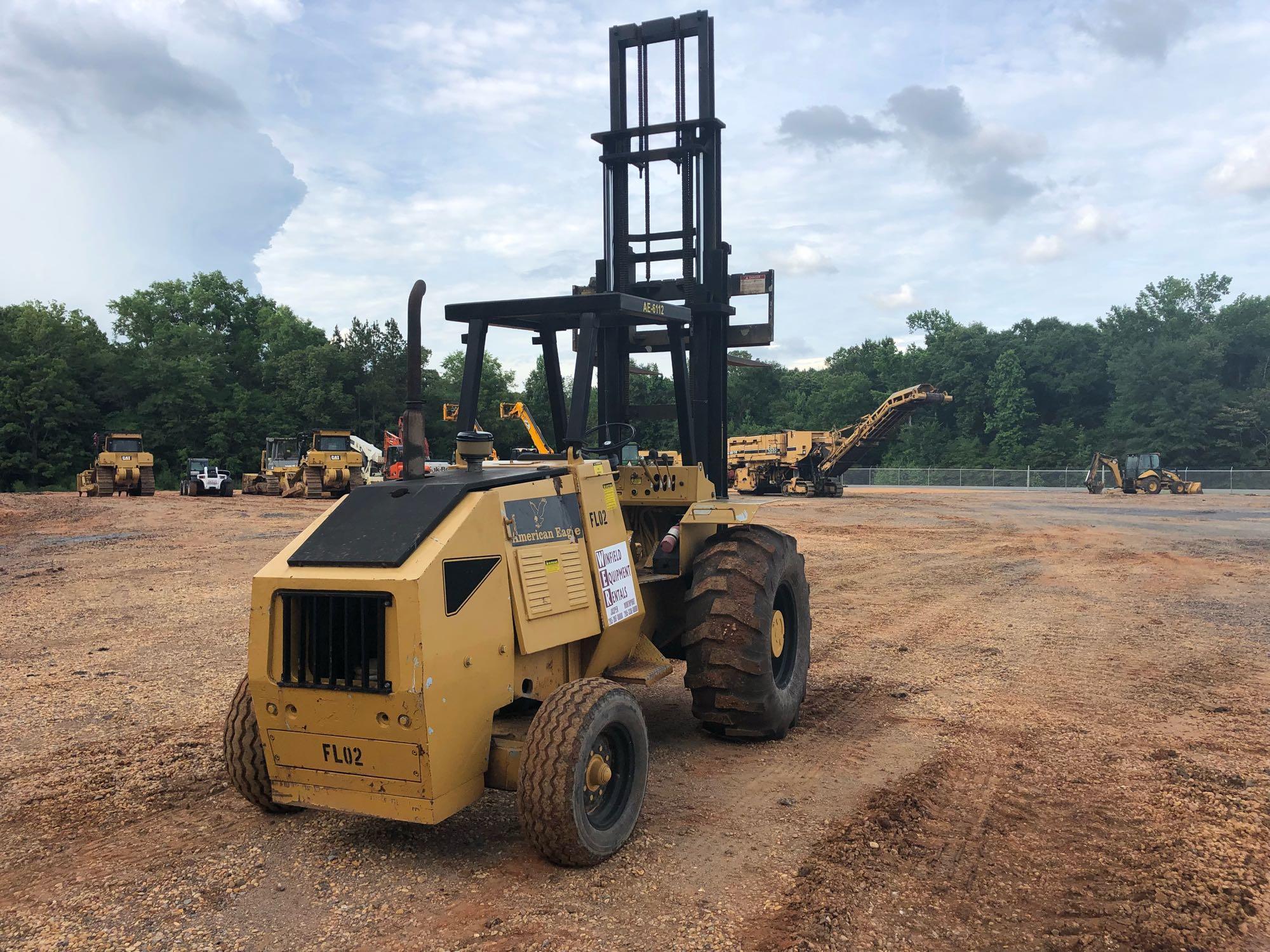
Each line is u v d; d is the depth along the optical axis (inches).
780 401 4099.4
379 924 145.3
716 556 235.0
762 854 171.2
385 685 151.3
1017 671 325.4
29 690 298.5
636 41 297.9
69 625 411.2
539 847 161.8
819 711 273.1
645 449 316.5
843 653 357.7
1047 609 462.3
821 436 1865.2
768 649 228.4
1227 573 599.2
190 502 1371.8
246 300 3814.0
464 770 159.8
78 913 149.7
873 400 3875.5
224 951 137.4
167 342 3282.5
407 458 183.3
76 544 754.2
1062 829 183.8
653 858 169.6
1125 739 245.0
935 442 3390.7
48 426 2479.1
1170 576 585.0
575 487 197.3
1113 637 387.5
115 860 170.4
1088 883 159.5
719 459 294.5
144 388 2878.9
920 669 330.0
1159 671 325.4
